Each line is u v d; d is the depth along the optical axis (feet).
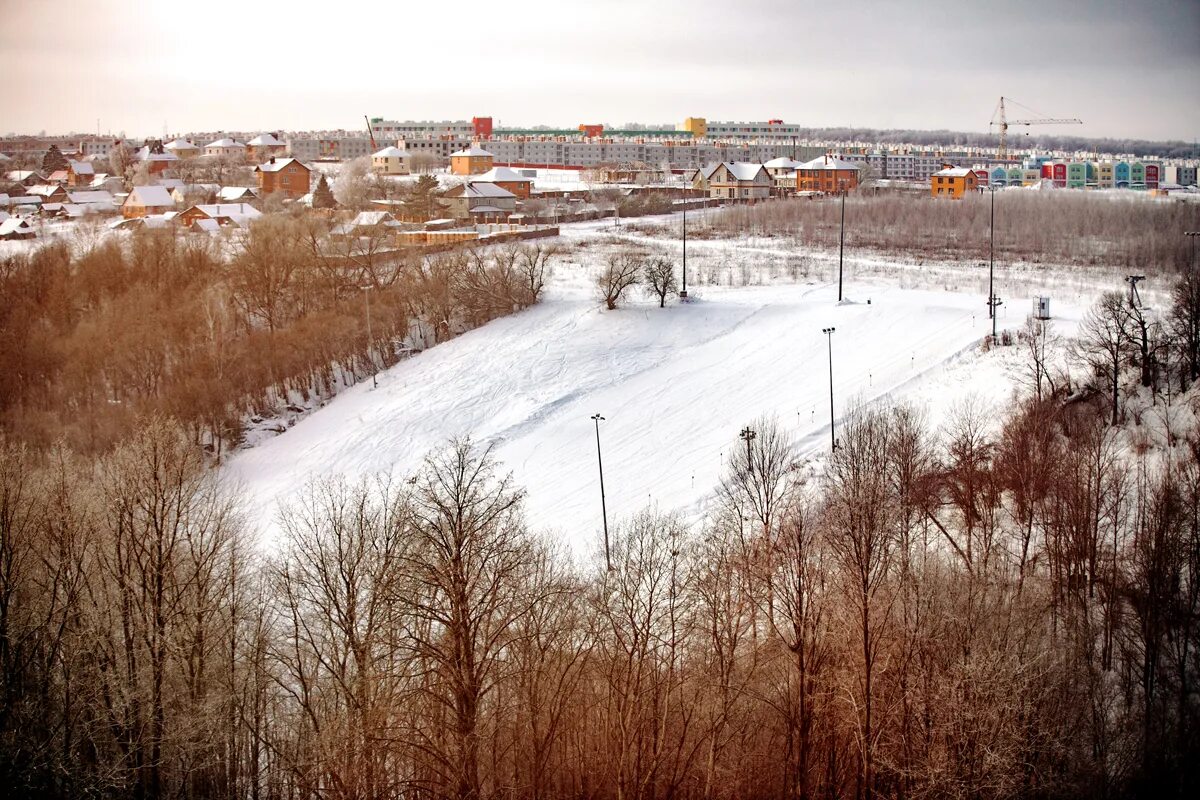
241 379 381.60
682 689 167.73
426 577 162.50
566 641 171.01
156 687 169.68
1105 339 292.20
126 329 416.67
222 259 525.75
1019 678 160.35
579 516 265.95
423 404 361.92
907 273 495.41
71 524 187.73
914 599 171.32
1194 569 186.50
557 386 366.63
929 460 243.40
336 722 154.92
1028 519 214.90
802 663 163.53
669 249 583.99
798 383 343.87
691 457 297.33
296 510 279.69
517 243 567.18
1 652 169.37
